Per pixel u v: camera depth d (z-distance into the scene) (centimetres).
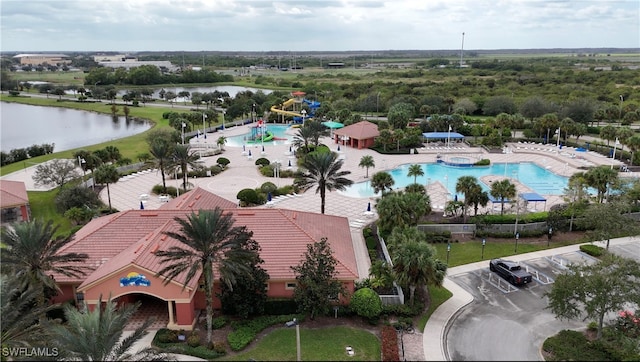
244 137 11700
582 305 3741
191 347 3225
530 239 5247
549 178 7912
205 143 10712
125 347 2695
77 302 3847
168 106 18450
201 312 3778
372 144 10388
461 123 11025
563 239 5247
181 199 5103
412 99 14425
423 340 3331
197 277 3647
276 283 3828
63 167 6900
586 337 3322
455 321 3597
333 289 3425
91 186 7225
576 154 9075
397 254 3697
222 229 3212
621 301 3159
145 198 6588
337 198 6812
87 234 4219
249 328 3441
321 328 3516
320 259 3450
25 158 9794
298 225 4338
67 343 2566
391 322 3606
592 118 11344
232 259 3244
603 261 3325
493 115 13850
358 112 15188
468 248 5000
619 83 17138
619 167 7944
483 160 8788
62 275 3806
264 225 4288
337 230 4806
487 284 4200
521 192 6850
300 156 9025
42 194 6856
